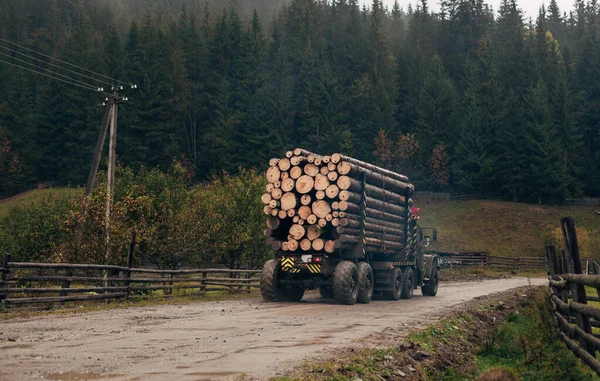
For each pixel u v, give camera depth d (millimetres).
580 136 94875
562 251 14914
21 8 162750
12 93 105938
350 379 7109
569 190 91000
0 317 13305
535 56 112250
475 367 10047
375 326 12117
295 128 106000
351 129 103688
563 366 9164
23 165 98938
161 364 7289
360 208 19734
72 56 110750
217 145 101750
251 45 116750
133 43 111562
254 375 6664
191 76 120938
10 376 6410
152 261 27922
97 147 28531
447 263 56375
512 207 84438
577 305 9172
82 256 22203
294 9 147875
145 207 26344
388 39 137250
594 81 106062
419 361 9156
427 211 85875
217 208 32219
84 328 11203
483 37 117875
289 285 19609
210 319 13281
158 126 101750
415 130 104125
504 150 93312
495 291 27078
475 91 101750
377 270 20938
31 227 26672
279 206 19422
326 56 119062
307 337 10148
